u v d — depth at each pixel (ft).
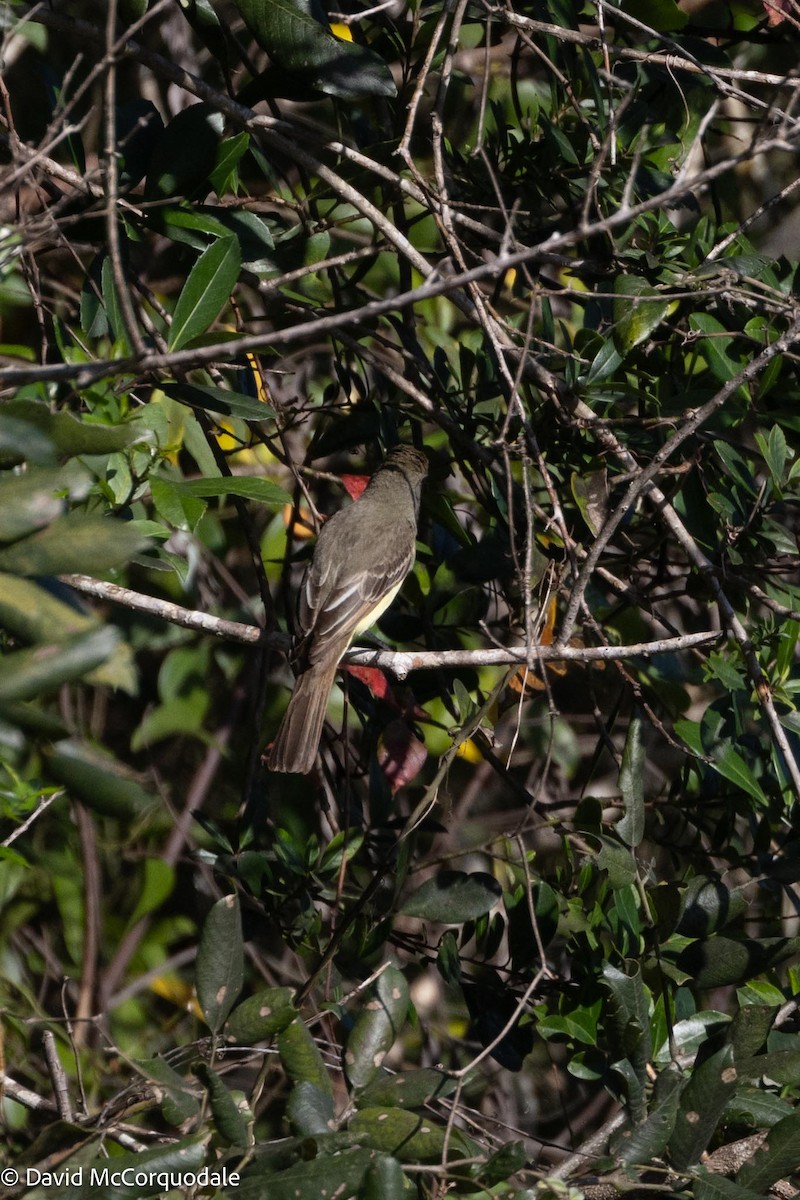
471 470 38.58
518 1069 30.58
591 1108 43.55
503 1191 22.44
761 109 32.35
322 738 40.65
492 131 37.32
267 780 42.19
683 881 31.14
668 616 45.50
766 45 44.80
